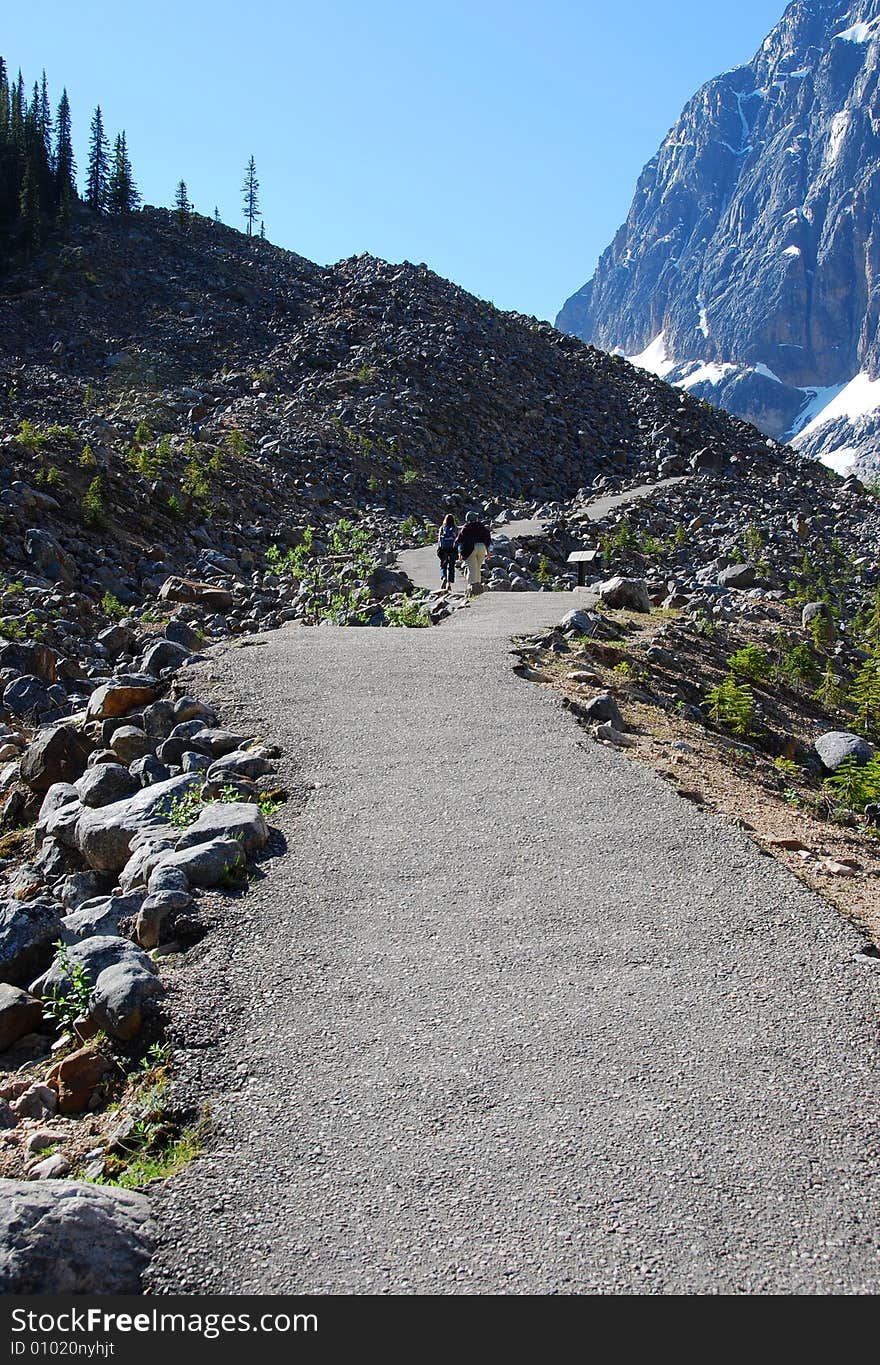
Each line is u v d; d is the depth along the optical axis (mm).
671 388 87438
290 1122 5102
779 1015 5906
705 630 22844
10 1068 6273
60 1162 5055
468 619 19016
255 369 67875
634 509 56312
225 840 7863
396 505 48906
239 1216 4512
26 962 7164
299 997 6148
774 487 69562
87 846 8812
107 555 28719
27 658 17844
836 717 20516
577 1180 4660
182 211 101312
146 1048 5859
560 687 13523
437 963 6496
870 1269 4184
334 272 93312
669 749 11867
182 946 6848
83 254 86000
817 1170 4707
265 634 17453
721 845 8242
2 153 97125
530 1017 5910
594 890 7453
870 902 7969
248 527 36094
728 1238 4332
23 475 30031
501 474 61500
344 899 7344
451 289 88625
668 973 6352
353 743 10773
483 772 9898
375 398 63812
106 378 65125
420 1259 4262
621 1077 5367
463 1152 4855
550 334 91562
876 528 63656
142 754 11062
